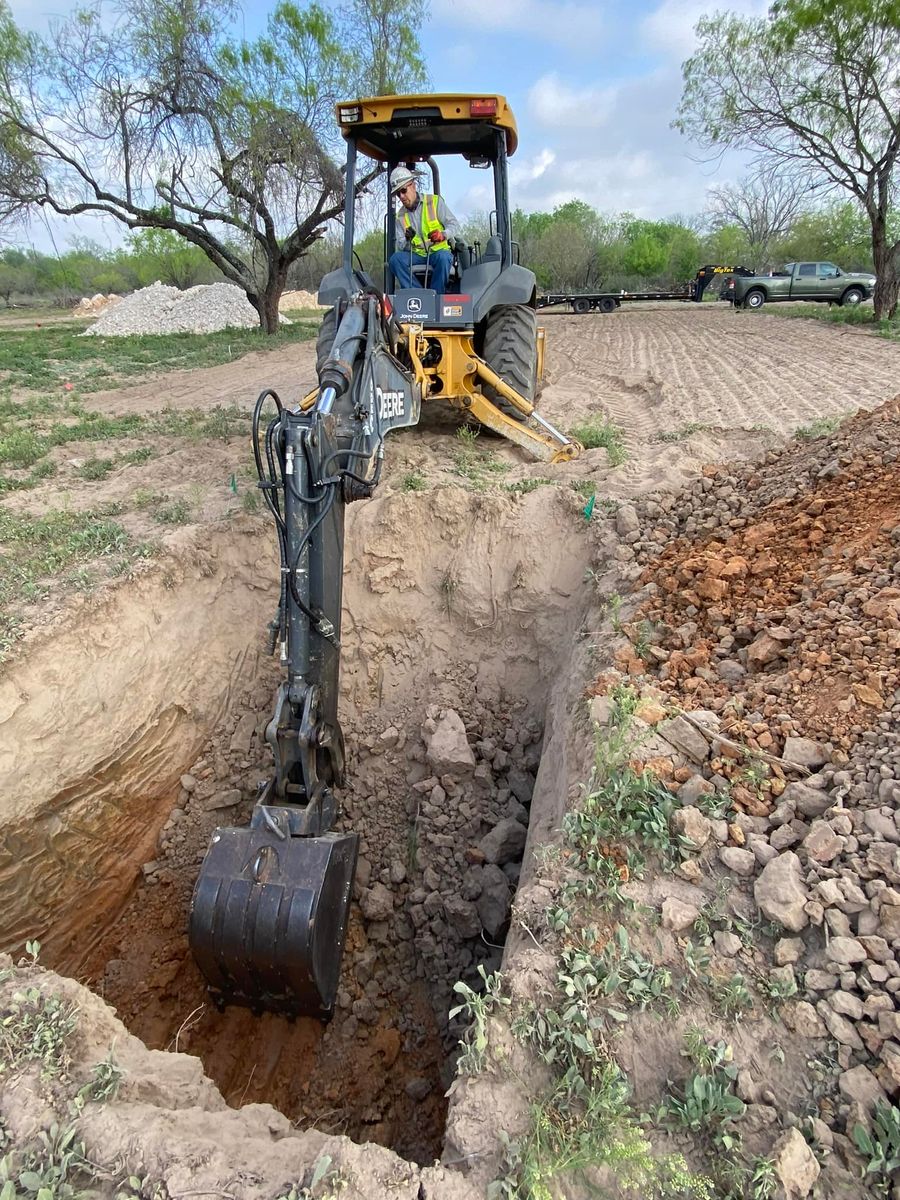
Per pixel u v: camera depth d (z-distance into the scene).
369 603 5.59
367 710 5.49
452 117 6.10
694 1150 2.10
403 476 6.01
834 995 2.31
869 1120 2.08
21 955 4.07
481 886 4.45
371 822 5.13
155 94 16.31
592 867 2.79
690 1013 2.36
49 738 4.20
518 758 5.11
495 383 6.48
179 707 5.00
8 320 34.06
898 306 18.78
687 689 3.71
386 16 17.30
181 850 4.89
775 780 3.02
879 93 15.02
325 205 18.00
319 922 3.23
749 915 2.62
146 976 4.52
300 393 10.39
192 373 13.13
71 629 4.42
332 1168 2.03
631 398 9.52
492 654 5.49
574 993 2.39
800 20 14.73
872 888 2.51
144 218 17.75
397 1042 4.25
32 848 4.11
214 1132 2.24
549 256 43.28
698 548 4.89
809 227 36.91
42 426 8.83
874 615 3.55
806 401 8.62
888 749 2.94
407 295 6.16
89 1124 2.12
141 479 6.63
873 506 4.43
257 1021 4.36
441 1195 1.98
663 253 44.34
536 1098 2.21
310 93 16.53
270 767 5.25
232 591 5.43
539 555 5.49
